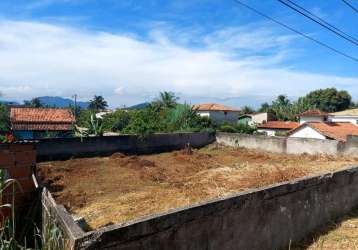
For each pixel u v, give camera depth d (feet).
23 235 15.67
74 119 75.51
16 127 66.54
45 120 70.79
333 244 18.85
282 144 58.03
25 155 17.17
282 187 17.79
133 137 57.93
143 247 11.35
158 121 80.38
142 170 42.11
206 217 13.55
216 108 140.36
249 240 15.81
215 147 66.33
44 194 15.21
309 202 20.08
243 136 64.49
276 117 162.91
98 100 254.06
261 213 16.47
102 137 54.08
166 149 62.64
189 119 83.15
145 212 25.07
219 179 36.78
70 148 50.52
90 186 33.81
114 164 46.14
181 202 27.45
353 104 207.51
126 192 31.55
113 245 10.53
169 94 134.82
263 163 48.96
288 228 18.40
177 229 12.42
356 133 70.38
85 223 21.65
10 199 16.58
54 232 11.89
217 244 14.12
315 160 49.44
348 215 23.90
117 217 23.99
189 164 48.29
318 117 117.39
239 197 15.15
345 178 24.00
